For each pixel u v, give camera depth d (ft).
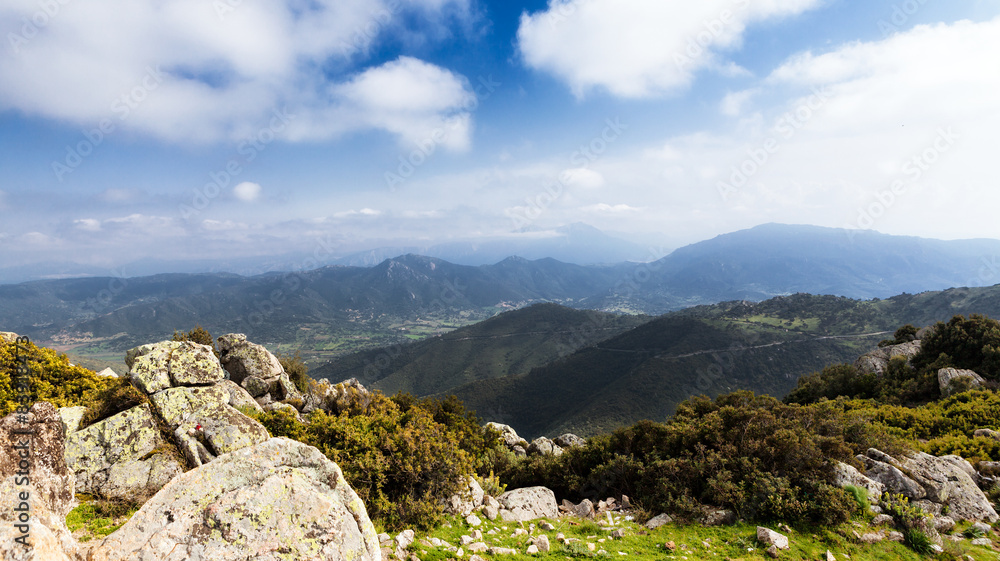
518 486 56.49
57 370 51.96
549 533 35.50
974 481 42.14
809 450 38.17
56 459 16.58
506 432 83.46
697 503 38.32
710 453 41.45
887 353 162.09
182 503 15.97
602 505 44.75
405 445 36.94
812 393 165.27
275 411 47.37
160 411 37.17
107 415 36.47
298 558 15.38
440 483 36.40
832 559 29.09
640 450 49.67
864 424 47.83
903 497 36.09
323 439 40.01
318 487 18.83
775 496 34.76
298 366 86.02
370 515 32.60
